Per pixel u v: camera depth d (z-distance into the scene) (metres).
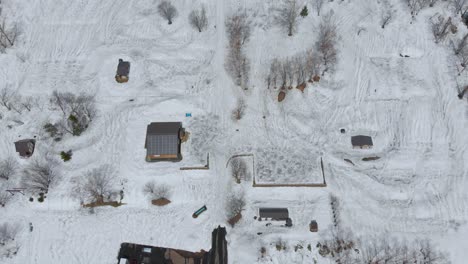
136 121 73.00
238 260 61.97
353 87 75.81
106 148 70.94
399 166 69.31
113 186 67.75
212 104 74.62
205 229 64.75
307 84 76.12
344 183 67.56
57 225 65.69
